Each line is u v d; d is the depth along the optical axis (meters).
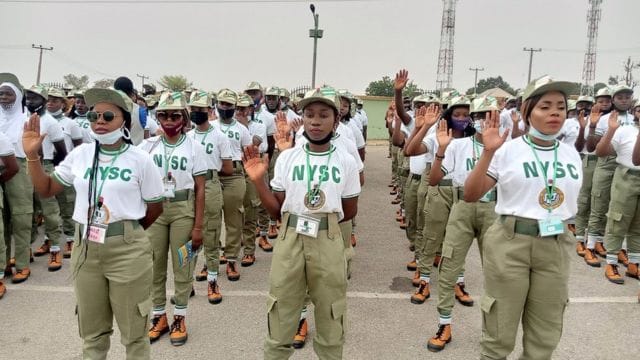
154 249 4.21
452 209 4.35
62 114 7.02
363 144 7.00
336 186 3.06
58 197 6.57
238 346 4.23
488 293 3.12
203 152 4.41
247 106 6.69
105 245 2.98
